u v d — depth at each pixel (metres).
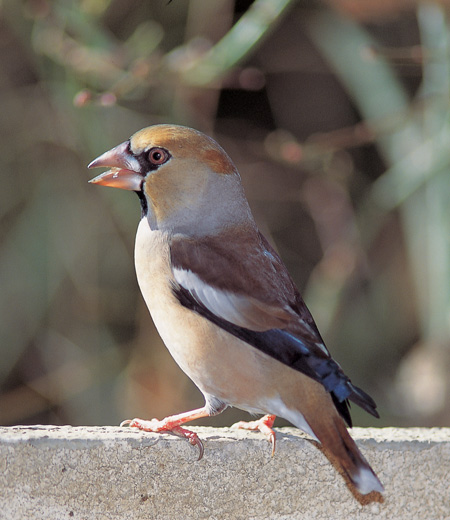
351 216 12.96
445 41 10.48
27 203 12.74
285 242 15.10
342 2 11.97
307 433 6.10
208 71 10.53
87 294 12.65
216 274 6.39
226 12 13.09
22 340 12.62
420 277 11.92
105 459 5.52
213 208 6.78
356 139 13.44
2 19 12.68
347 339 14.05
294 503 5.84
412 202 11.89
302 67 15.06
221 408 6.58
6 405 12.78
